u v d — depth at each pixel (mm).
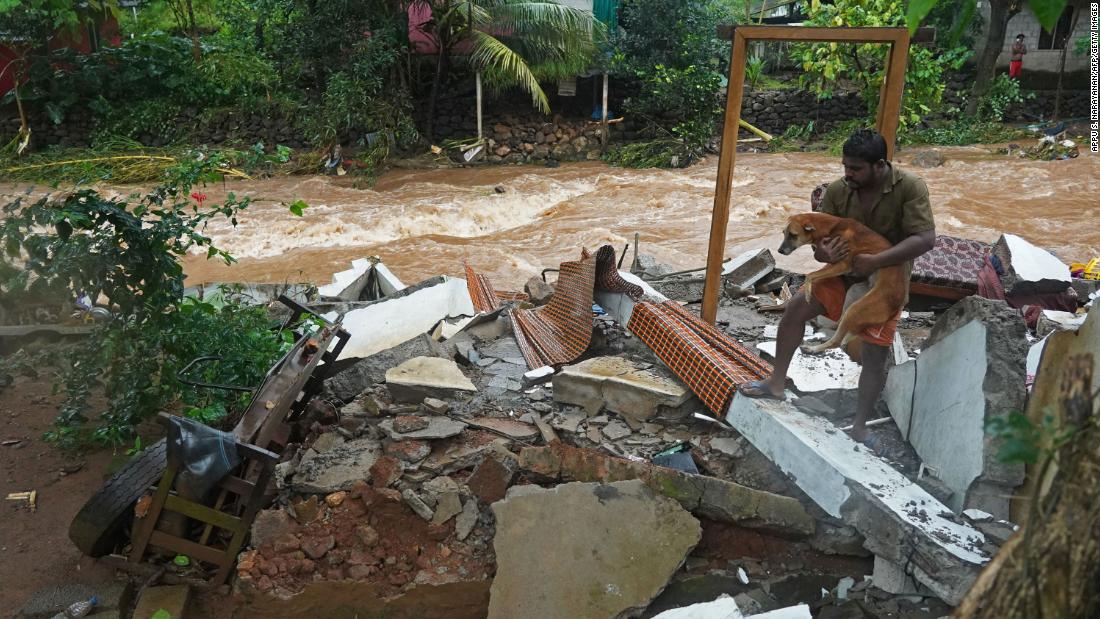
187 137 24422
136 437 5809
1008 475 3838
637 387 5273
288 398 4781
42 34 23375
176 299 6031
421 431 4996
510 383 5867
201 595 4438
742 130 27438
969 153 23344
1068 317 6758
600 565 4199
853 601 3979
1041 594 1999
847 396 5090
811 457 4191
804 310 4402
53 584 4500
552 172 22812
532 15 23516
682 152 23719
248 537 4484
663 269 9359
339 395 5793
